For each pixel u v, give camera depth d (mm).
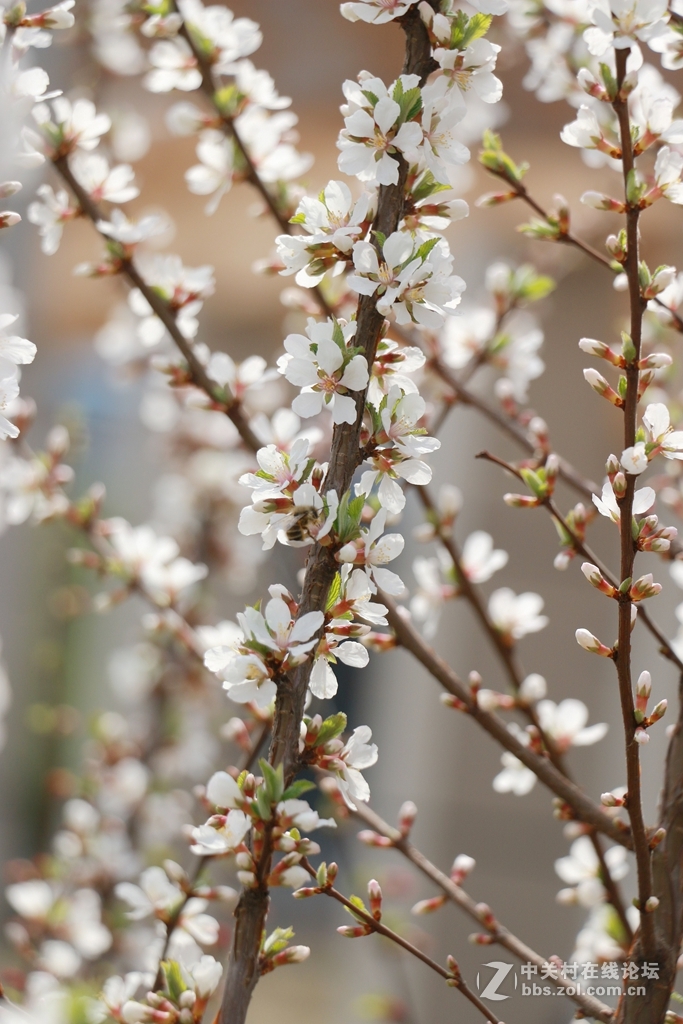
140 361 1641
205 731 1836
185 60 1157
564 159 2035
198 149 1167
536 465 1162
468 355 1241
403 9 1015
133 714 1837
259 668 987
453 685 1126
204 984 1032
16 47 1054
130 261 1148
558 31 1223
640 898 1024
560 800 1125
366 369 992
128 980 1087
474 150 1469
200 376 1145
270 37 2086
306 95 2086
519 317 1383
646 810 1647
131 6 1181
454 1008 2344
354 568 997
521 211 2246
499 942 1102
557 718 1177
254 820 987
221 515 1829
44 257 2238
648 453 1003
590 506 1168
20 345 1023
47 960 1248
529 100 1968
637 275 1022
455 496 1195
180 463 1865
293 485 992
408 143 1002
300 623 982
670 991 1033
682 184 1025
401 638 1127
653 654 1766
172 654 1744
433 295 1000
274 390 1598
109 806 1723
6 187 1033
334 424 1004
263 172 1176
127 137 1514
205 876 1138
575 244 1111
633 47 1056
